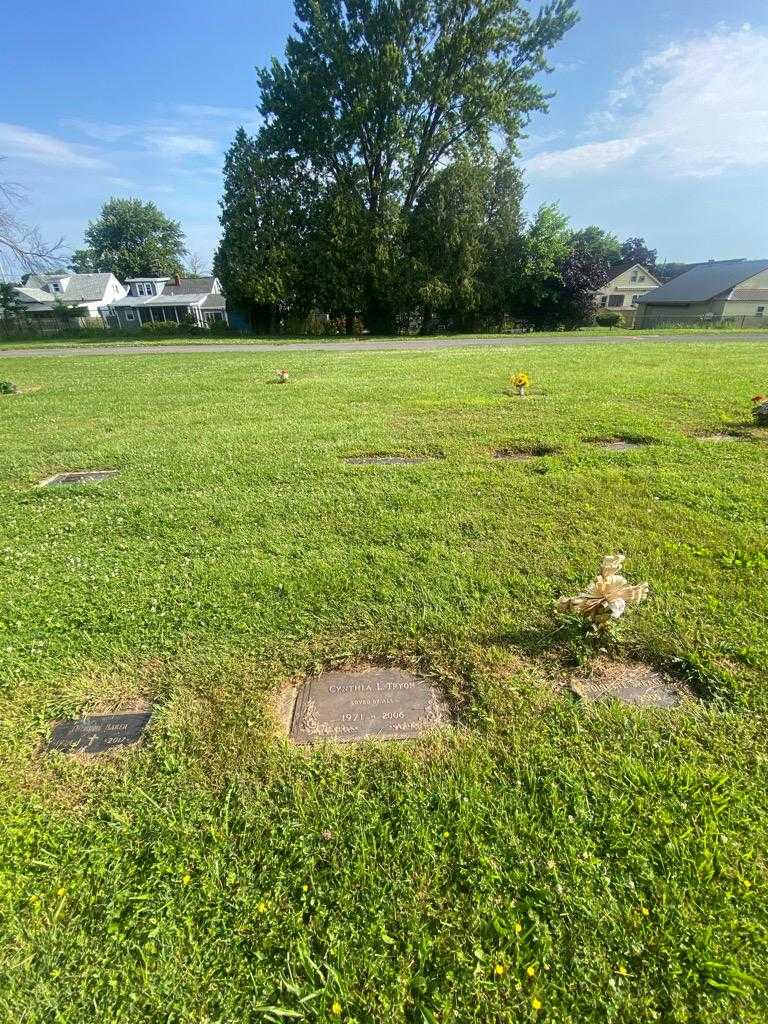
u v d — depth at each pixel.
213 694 2.02
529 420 6.36
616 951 1.20
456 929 1.25
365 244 26.41
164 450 5.52
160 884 1.37
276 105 25.55
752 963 1.17
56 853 1.46
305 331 30.02
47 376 12.64
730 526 3.36
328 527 3.51
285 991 1.15
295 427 6.36
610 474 4.37
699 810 1.51
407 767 1.68
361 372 11.54
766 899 1.29
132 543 3.37
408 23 23.48
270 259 26.34
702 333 23.72
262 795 1.60
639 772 1.63
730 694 1.93
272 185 26.44
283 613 2.50
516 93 25.12
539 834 1.46
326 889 1.34
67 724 1.91
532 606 2.50
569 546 3.13
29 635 2.39
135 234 55.66
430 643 2.27
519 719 1.85
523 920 1.26
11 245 13.64
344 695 2.01
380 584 2.74
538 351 15.71
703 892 1.30
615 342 19.05
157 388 10.11
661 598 2.53
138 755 1.76
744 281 33.59
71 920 1.30
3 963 1.22
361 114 24.58
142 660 2.21
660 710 1.88
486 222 27.89
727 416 6.39
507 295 29.41
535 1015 1.10
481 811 1.53
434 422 6.41
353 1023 1.09
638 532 3.29
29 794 1.64
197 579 2.87
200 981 1.17
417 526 3.47
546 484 4.20
